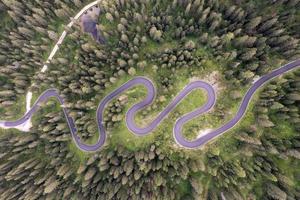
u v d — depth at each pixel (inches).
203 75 2439.7
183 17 2506.2
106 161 2427.4
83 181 2437.3
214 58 2428.6
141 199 2338.8
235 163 2365.9
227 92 2438.5
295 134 2359.7
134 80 2527.1
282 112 2361.0
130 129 2500.0
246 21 2440.9
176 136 2465.6
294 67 2458.2
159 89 2481.5
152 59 2468.0
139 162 2347.4
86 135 2519.7
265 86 2452.0
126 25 2497.5
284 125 2386.8
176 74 2432.3
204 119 2448.3
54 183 2433.6
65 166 2513.5
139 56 2511.1
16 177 2518.5
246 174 2367.1
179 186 2455.7
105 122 2487.7
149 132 2482.8
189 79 2444.6
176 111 2459.4
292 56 2388.0
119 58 2463.1
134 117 2501.2
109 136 2534.5
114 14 2546.8
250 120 2427.4
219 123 2447.1
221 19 2453.2
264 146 2341.3
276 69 2466.8
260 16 2438.5
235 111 2444.6
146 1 2490.2
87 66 2518.5
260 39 2357.3
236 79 2379.4
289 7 2487.7
